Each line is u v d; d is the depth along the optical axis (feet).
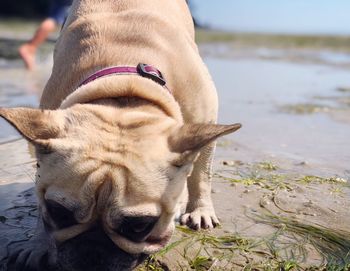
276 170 2.31
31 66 5.07
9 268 1.50
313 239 1.69
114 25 1.72
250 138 2.82
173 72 1.66
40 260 1.50
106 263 1.24
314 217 1.85
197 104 1.70
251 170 2.29
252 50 9.64
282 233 1.72
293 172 2.29
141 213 1.22
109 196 1.21
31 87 3.93
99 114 1.32
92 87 1.44
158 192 1.25
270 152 2.57
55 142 1.24
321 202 1.97
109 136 1.27
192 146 1.28
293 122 3.23
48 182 1.25
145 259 1.38
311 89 4.65
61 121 1.30
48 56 6.21
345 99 4.09
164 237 1.32
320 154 2.57
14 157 2.33
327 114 3.50
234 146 2.66
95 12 1.83
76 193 1.21
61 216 1.25
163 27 1.73
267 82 5.05
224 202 1.95
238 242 1.65
